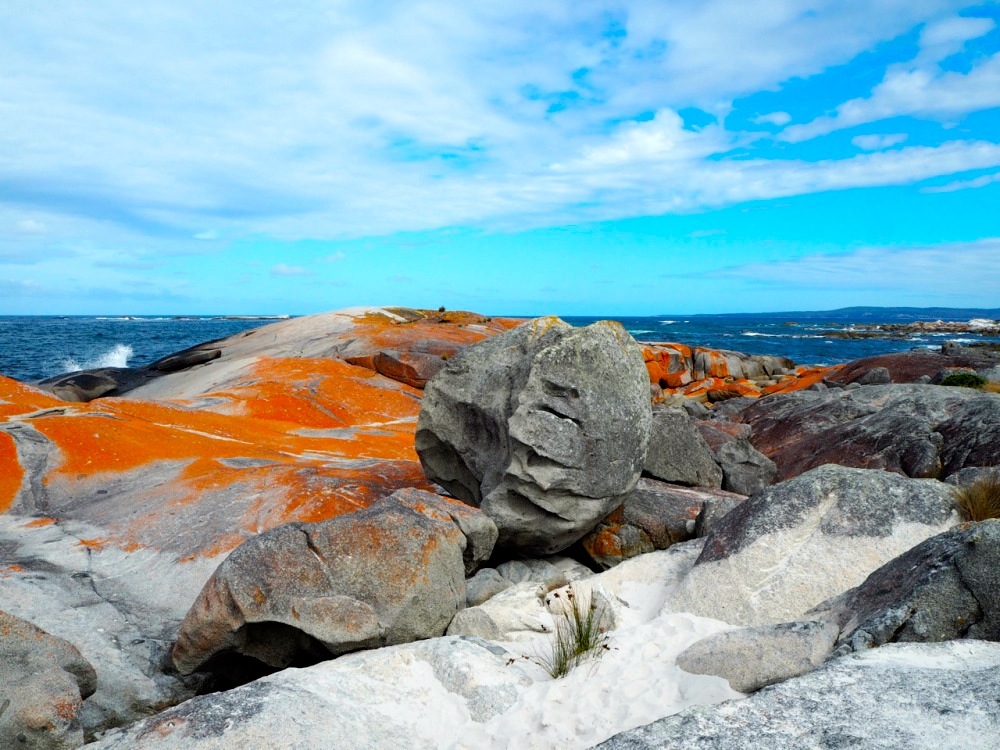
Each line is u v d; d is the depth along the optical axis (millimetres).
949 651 5641
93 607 9180
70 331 115125
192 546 10523
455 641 7652
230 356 33312
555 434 10461
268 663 8047
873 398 20734
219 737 5715
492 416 11453
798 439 19266
